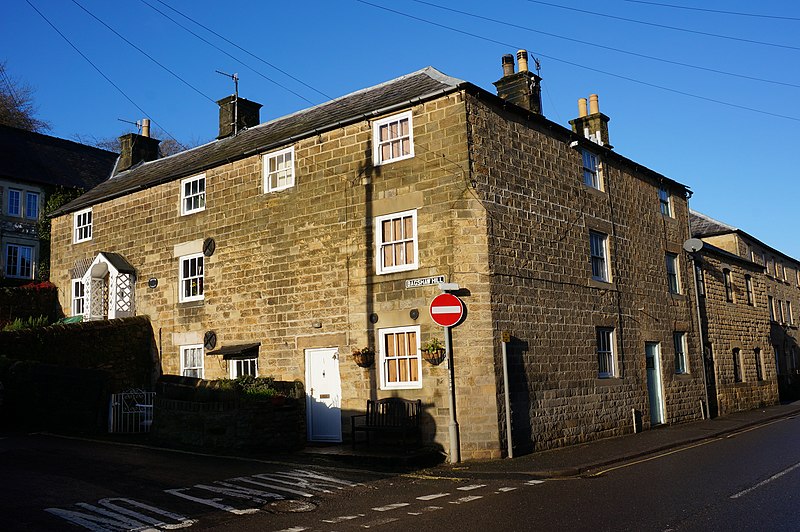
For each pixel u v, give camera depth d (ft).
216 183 62.54
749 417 74.33
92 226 75.46
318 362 53.31
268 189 58.59
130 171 85.40
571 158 58.29
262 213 58.34
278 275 56.44
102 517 27.89
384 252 50.75
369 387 49.57
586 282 56.80
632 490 32.68
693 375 72.02
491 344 46.01
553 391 50.78
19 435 50.83
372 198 51.60
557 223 54.80
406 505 30.68
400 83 57.72
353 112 54.49
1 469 37.29
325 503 31.27
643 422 60.90
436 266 47.67
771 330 111.75
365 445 47.80
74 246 77.97
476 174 47.85
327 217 53.98
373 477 38.40
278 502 31.24
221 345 59.67
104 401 56.65
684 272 74.59
